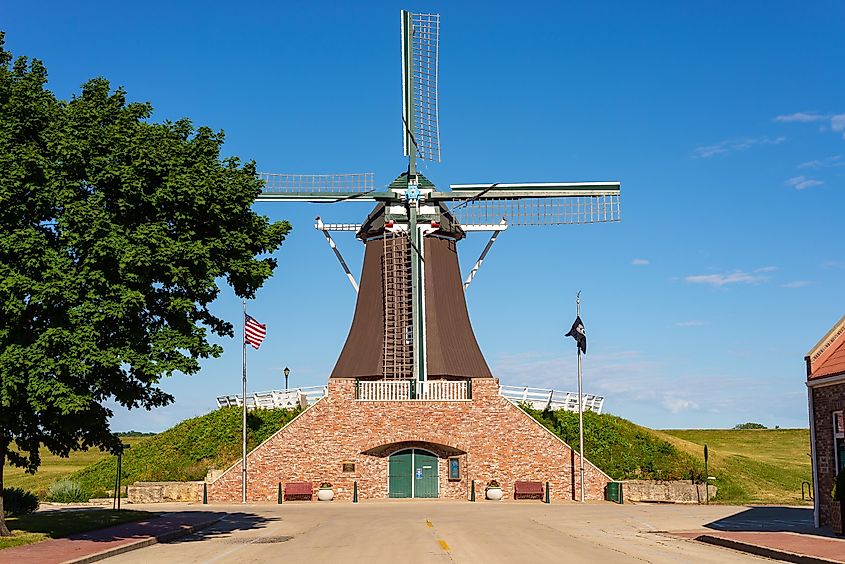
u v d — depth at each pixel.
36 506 39.91
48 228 27.02
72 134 26.80
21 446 28.62
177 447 54.56
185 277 27.78
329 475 49.97
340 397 50.50
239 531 31.55
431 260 54.56
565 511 41.47
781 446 80.75
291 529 32.16
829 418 31.61
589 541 27.42
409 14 57.78
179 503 48.44
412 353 52.38
